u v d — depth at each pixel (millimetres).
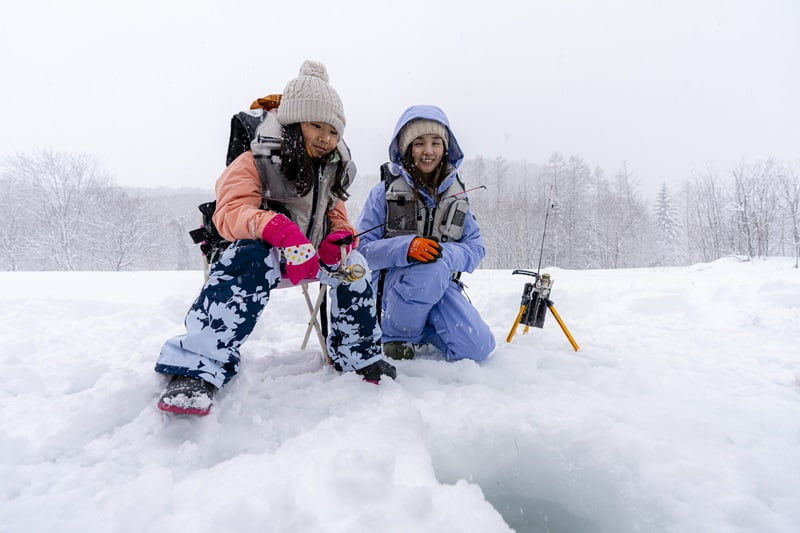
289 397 1613
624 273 7730
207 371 1453
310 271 1475
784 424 1531
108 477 1126
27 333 2311
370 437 1301
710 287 3648
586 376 2025
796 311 3102
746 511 1097
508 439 1508
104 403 1437
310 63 1727
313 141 1680
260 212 1504
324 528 931
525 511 1281
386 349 2301
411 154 2357
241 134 1699
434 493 1083
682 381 1955
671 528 1117
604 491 1311
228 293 1519
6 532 912
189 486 1082
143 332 2426
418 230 2369
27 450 1216
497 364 2174
